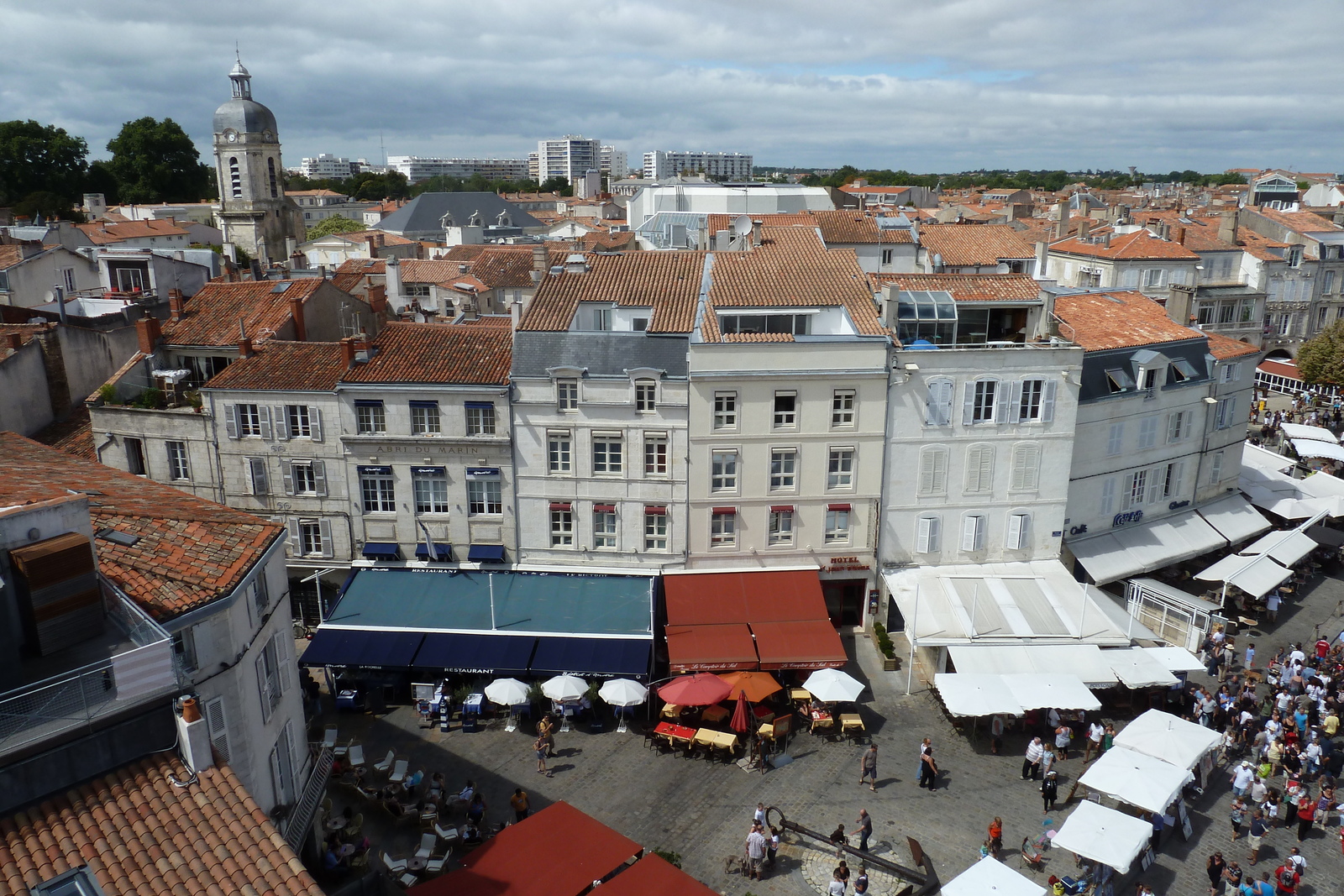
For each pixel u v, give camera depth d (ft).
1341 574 178.70
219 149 472.85
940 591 141.49
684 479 142.20
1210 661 143.13
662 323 145.48
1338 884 99.81
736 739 122.62
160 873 57.52
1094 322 166.30
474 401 141.38
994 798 114.52
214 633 81.20
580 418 140.67
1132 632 136.36
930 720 131.23
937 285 153.79
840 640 132.67
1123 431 158.40
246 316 171.32
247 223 476.95
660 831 108.68
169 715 65.21
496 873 85.46
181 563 82.38
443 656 129.39
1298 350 296.92
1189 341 165.89
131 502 91.86
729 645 131.34
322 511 149.89
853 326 142.41
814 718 126.00
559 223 566.36
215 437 149.38
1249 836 107.96
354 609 138.31
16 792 59.26
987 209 536.83
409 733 128.77
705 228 280.72
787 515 145.38
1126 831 95.45
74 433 163.12
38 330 165.07
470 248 350.43
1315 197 475.31
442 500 147.43
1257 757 119.96
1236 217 292.20
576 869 86.02
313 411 145.28
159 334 165.37
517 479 144.46
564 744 126.31
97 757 62.44
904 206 574.15
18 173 519.19
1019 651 129.59
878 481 144.25
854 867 102.63
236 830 61.26
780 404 139.85
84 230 394.32
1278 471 201.05
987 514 149.07
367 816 111.96
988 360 140.97
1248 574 155.84
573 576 145.07
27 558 64.18
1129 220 345.51
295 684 101.96
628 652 129.39
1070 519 157.79
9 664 62.80
